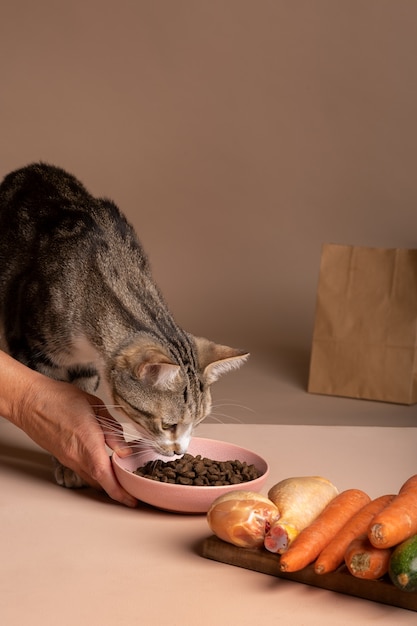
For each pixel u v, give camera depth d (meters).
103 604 1.72
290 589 1.81
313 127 5.77
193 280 5.67
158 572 1.86
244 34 5.79
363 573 1.72
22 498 2.24
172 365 2.37
